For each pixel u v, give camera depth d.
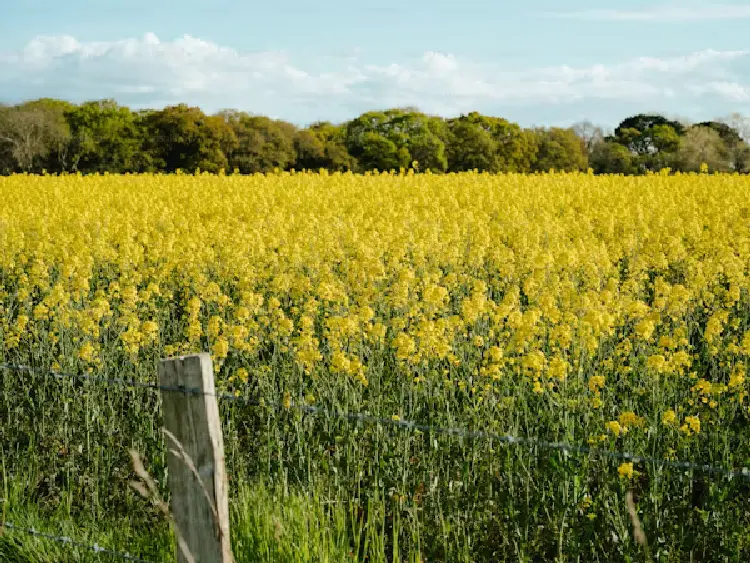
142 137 57.81
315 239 12.88
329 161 58.19
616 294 8.47
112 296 9.73
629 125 72.44
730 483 4.90
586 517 4.85
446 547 4.75
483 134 59.38
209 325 7.03
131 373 7.38
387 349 7.56
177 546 3.77
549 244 13.05
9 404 7.14
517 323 6.55
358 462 5.68
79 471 6.20
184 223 14.66
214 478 3.64
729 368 6.70
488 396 5.95
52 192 22.62
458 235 13.01
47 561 4.48
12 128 58.91
